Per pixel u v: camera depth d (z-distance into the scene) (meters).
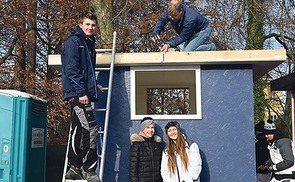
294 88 9.09
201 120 5.99
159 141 5.69
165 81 7.50
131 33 13.32
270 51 5.77
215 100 6.01
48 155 12.07
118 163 6.00
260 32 15.70
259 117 15.30
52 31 13.89
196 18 6.12
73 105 5.06
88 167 5.08
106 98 6.09
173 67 6.07
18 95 6.16
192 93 8.18
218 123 5.98
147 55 5.85
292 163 5.80
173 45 6.14
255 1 14.45
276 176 6.01
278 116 18.02
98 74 6.14
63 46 5.03
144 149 5.52
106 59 5.92
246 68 6.04
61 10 13.83
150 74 6.60
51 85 12.88
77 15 13.69
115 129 6.05
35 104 6.54
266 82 15.71
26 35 13.49
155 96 15.17
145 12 13.62
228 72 6.05
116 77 6.12
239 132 5.95
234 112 5.98
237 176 5.87
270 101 18.00
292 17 15.82
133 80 6.09
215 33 14.15
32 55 13.84
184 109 15.04
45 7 13.82
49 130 15.00
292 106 9.20
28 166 6.20
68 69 4.89
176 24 6.22
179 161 5.44
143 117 6.04
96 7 12.29
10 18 12.92
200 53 5.82
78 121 5.13
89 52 5.16
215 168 5.90
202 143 5.96
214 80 6.04
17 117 6.11
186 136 5.97
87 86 5.07
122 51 13.30
